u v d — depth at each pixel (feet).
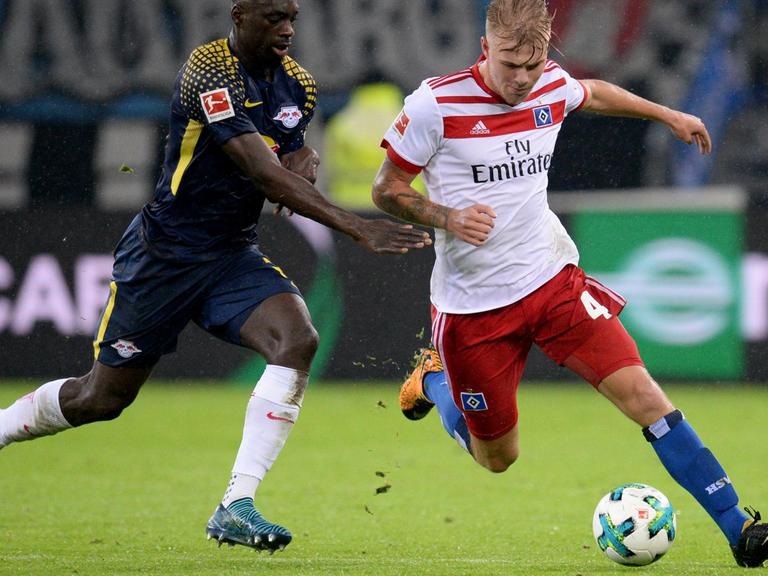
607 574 52.90
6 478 92.84
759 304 154.61
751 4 198.29
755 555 53.21
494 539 66.74
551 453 106.83
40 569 54.24
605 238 157.28
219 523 54.90
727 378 155.22
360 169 196.44
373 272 156.87
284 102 58.49
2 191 200.75
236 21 56.13
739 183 195.11
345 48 201.46
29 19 200.75
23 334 157.58
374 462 101.91
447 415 64.95
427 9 201.46
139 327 59.88
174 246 58.70
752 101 197.88
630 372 54.60
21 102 200.75
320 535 68.13
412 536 67.82
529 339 57.41
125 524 71.67
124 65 201.16
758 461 100.32
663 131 191.42
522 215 54.95
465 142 53.57
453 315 56.90
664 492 85.46
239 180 57.88
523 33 49.80
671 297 156.04
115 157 201.26
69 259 157.17
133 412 136.77
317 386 157.99
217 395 153.07
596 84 58.23
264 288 58.70
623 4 200.34
